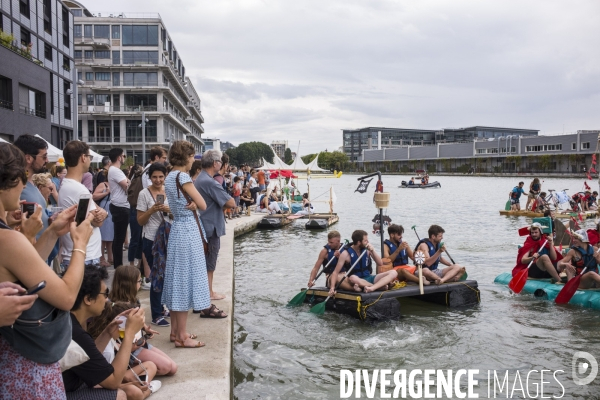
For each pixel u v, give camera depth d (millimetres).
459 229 20422
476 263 13172
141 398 4039
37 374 2525
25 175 2635
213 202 6898
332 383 5848
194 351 5234
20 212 3223
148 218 6297
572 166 92625
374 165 152875
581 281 9312
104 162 9648
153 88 63625
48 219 4617
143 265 7727
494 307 8906
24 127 28453
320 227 19953
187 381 4516
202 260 5273
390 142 171375
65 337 2613
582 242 9578
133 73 64250
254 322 8000
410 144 174125
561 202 25078
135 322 3879
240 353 6711
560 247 11492
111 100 64188
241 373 6094
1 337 2502
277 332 7527
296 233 19031
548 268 9930
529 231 10273
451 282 9109
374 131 169875
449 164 125438
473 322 8047
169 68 64750
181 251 5184
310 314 8391
